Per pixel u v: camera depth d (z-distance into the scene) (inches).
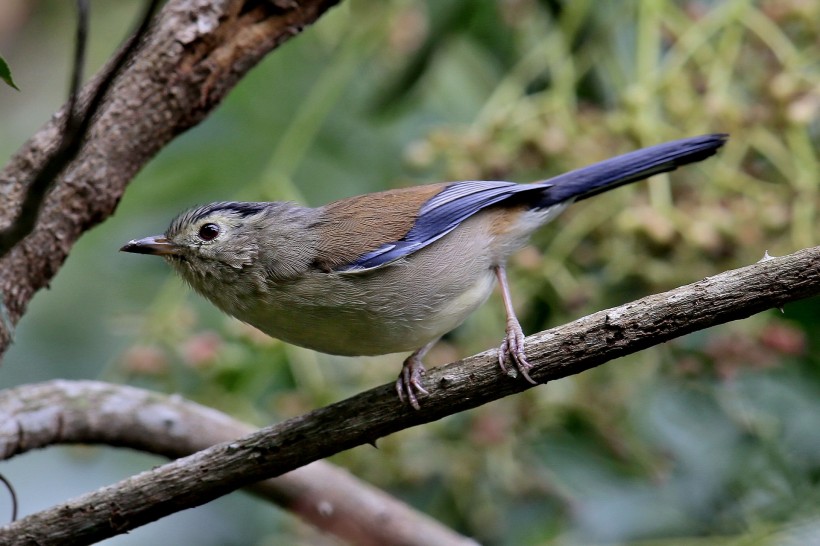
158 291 505.4
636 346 285.9
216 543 459.8
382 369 418.0
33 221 249.6
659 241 397.7
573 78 448.1
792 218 405.1
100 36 593.0
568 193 390.0
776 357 414.9
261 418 429.7
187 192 502.3
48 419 358.0
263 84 510.3
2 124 584.7
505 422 409.7
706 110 418.9
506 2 490.0
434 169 472.4
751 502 415.8
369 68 511.5
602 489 423.2
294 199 446.6
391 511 403.5
